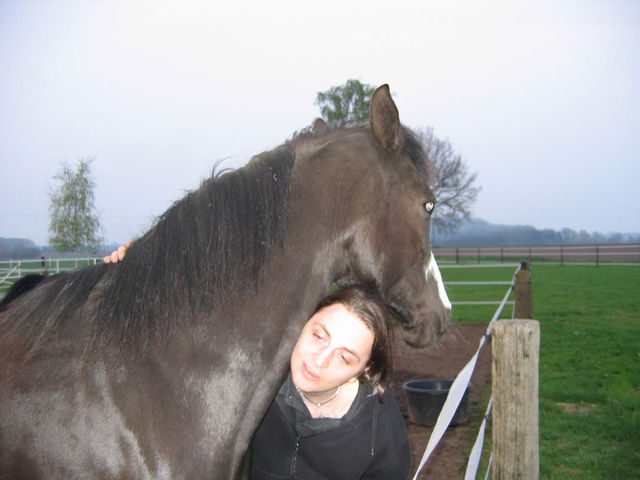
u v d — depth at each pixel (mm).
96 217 16938
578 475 3564
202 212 1490
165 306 1409
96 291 1462
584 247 36250
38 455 1253
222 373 1414
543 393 5223
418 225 1769
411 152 1877
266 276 1504
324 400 1755
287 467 1834
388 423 1854
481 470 3525
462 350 7266
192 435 1344
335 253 1643
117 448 1269
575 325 8852
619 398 5059
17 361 1344
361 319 1532
